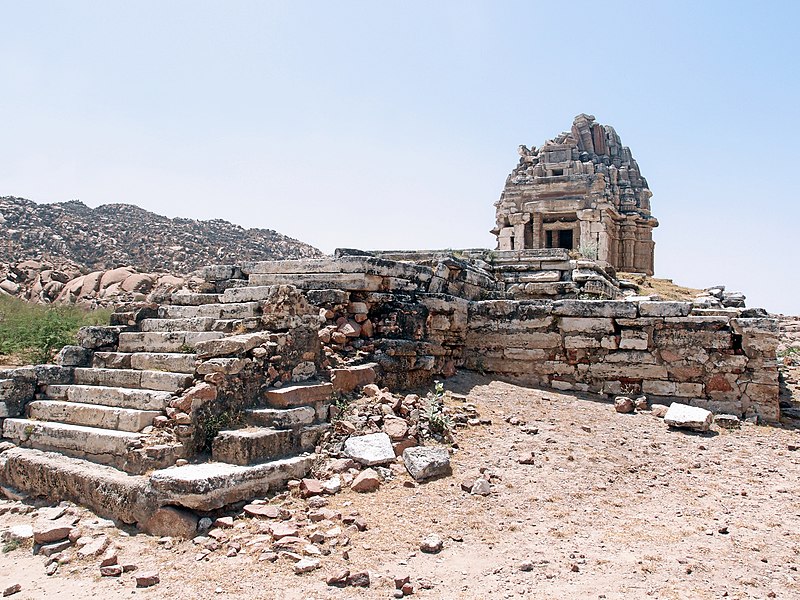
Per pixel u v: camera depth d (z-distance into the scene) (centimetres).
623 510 710
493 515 675
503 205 3306
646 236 3341
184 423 722
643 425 1005
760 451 916
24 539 635
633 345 1134
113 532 639
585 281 1709
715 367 1084
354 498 690
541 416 1009
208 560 574
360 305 1028
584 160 3281
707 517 697
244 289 1012
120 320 1043
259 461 708
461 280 1303
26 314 1570
